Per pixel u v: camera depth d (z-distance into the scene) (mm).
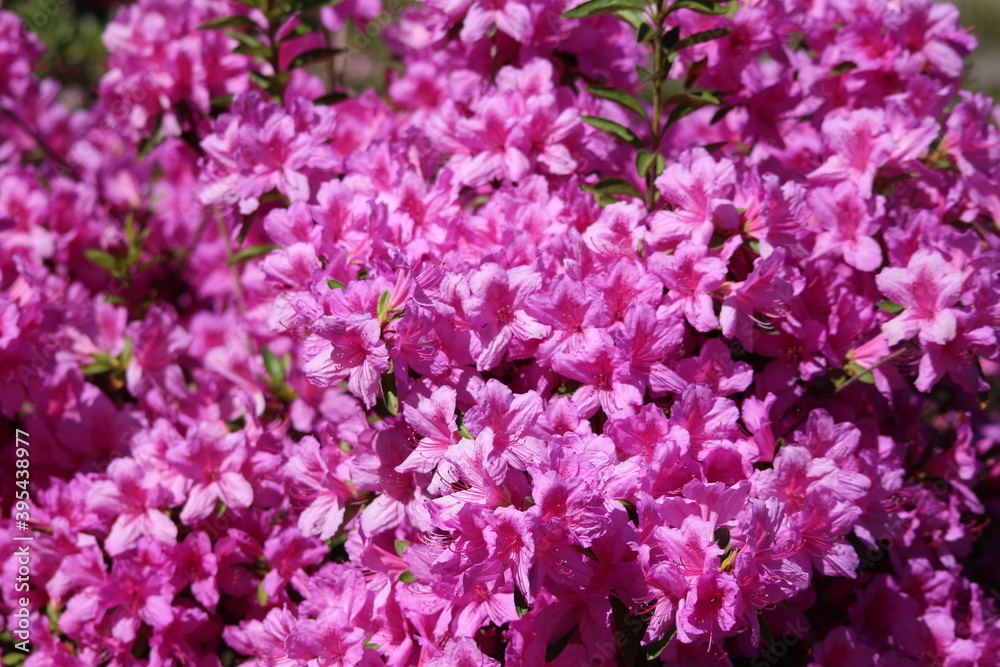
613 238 1053
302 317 1022
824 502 983
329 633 1022
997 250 1108
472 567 937
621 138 1117
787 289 1032
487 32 1157
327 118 1155
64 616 1092
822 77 1178
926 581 1109
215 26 1205
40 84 1475
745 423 1037
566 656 989
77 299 1277
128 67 1283
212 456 1108
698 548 954
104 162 1439
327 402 1222
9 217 1271
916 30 1150
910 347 1077
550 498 933
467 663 979
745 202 1050
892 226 1112
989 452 1294
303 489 1087
